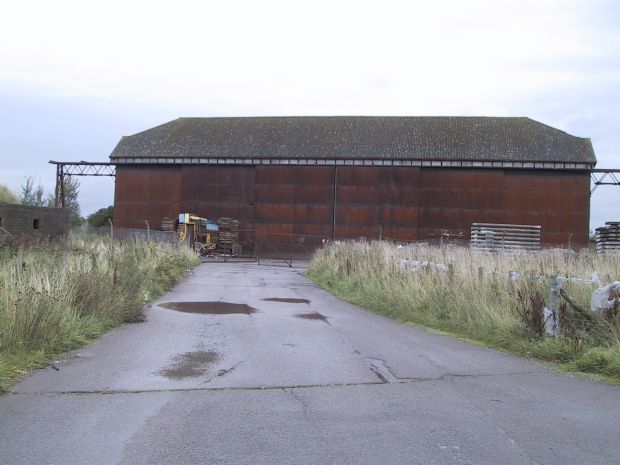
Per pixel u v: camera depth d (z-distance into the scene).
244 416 5.54
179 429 5.14
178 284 21.05
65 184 61.88
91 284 10.85
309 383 6.89
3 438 4.84
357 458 4.47
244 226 55.62
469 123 58.12
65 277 10.43
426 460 4.44
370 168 53.53
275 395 6.33
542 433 5.09
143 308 12.62
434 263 15.34
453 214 52.53
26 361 7.44
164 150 57.75
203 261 43.69
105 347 8.87
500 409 5.84
